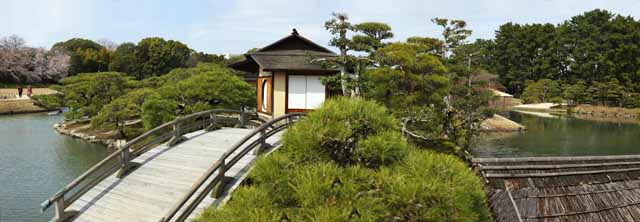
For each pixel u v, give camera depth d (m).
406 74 10.90
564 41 51.38
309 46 15.30
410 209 2.35
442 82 10.89
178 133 8.70
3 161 16.19
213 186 5.64
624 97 40.47
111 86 23.33
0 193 12.24
